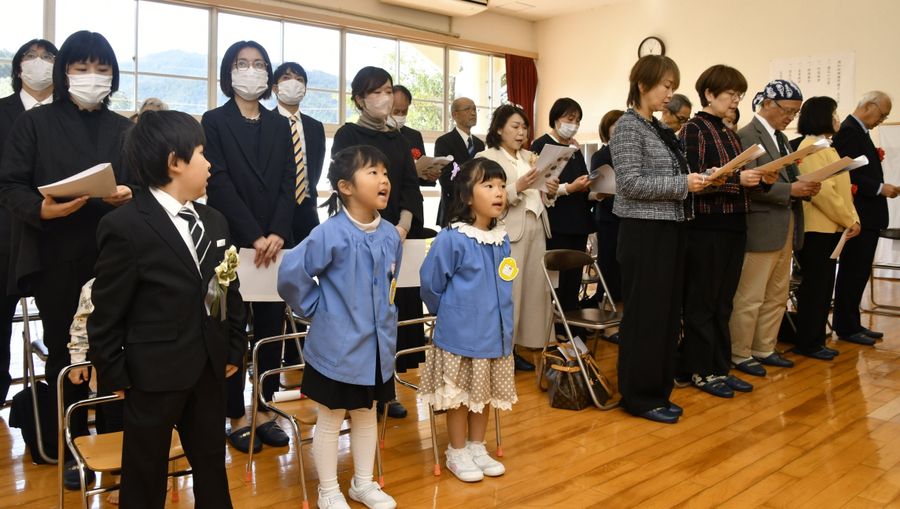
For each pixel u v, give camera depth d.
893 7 7.04
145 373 1.64
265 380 2.84
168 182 1.70
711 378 3.57
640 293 3.06
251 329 3.46
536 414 3.22
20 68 2.86
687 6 8.70
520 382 3.80
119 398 1.99
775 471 2.52
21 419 2.62
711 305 3.51
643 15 9.17
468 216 2.53
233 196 2.65
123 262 1.61
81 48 2.36
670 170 3.01
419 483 2.43
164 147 1.66
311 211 3.24
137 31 7.07
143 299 1.65
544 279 3.78
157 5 7.17
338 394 2.08
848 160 3.31
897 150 7.11
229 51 2.79
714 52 8.46
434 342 2.52
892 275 7.48
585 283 4.96
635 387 3.14
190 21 7.41
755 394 3.50
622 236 3.11
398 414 3.16
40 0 6.48
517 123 3.69
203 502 1.79
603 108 9.73
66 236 2.41
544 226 3.85
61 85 2.40
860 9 7.26
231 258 1.78
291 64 3.40
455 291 2.46
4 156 2.40
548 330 3.59
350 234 2.13
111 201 2.24
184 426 1.78
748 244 3.74
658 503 2.26
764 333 4.09
